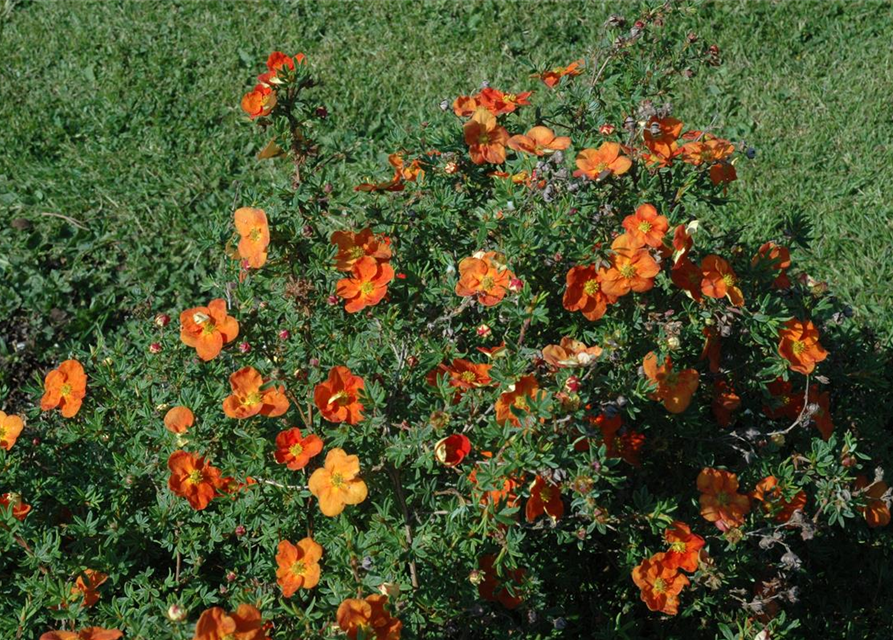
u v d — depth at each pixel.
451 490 2.47
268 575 2.60
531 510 2.47
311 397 2.64
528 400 2.32
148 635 2.36
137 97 5.83
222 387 2.81
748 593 2.89
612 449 2.74
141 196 5.17
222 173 5.31
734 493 2.62
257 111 2.87
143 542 2.81
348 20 6.54
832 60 6.21
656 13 3.34
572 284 2.70
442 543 2.45
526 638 2.59
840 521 2.63
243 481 2.65
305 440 2.51
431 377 2.64
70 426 2.94
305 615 2.29
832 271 4.81
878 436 3.33
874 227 5.04
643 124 2.99
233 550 2.82
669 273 3.05
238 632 2.09
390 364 2.80
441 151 3.22
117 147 5.53
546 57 6.12
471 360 2.84
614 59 3.38
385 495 2.63
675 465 2.92
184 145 5.55
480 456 2.56
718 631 2.86
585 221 2.94
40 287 4.62
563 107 3.31
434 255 3.10
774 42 6.29
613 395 2.60
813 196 5.24
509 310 2.63
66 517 2.97
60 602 2.53
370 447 2.61
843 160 5.46
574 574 2.95
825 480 2.77
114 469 2.89
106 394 3.05
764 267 2.86
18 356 4.41
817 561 3.29
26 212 5.03
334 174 5.13
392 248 3.08
